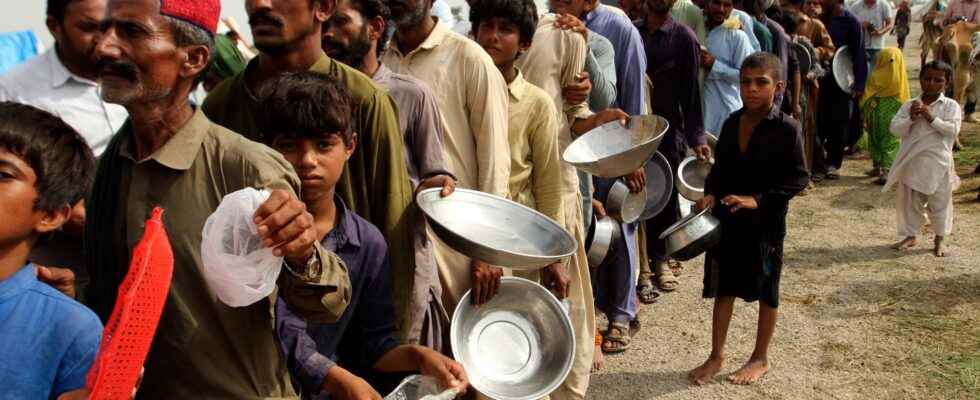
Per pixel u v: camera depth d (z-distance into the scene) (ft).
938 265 20.33
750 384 14.70
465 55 10.50
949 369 15.02
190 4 5.68
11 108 5.19
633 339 16.74
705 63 21.89
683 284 19.66
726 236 14.14
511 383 9.05
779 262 14.29
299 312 5.92
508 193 11.51
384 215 8.47
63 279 6.66
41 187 5.15
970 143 32.73
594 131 12.25
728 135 14.14
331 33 9.05
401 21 10.21
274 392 6.11
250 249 5.14
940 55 36.68
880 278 19.58
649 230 18.75
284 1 7.76
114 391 4.50
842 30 29.37
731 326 17.11
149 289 4.49
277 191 5.10
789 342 16.35
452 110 10.52
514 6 11.07
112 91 5.56
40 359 5.10
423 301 8.87
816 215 24.97
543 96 11.62
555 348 9.35
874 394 14.30
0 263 5.18
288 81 7.13
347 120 7.21
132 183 5.85
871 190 27.55
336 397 6.79
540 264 8.07
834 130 28.99
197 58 5.83
